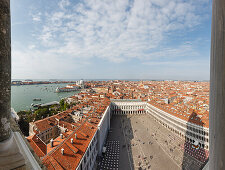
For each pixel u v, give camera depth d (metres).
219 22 3.84
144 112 136.12
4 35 4.18
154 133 83.56
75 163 32.50
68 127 66.94
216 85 4.11
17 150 4.97
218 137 3.91
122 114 133.50
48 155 31.38
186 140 73.12
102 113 76.69
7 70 4.39
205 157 56.72
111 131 87.50
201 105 110.81
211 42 4.80
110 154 59.22
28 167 5.24
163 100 143.38
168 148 64.88
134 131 87.25
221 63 3.69
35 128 62.94
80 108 101.94
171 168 50.19
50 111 111.06
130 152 61.06
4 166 4.11
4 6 4.17
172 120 85.44
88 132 49.81
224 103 3.53
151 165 51.81
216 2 4.11
